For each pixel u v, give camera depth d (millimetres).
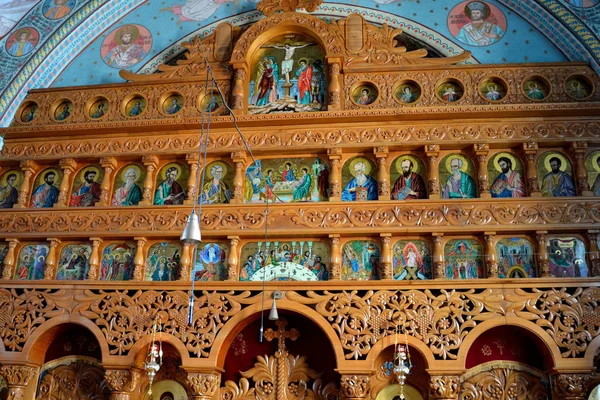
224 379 10680
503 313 9656
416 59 11516
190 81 11891
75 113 11984
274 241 10742
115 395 10172
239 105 11391
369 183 10953
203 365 9945
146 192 11242
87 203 11516
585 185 10312
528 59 11820
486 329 9609
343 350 9781
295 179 11156
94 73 12953
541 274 9914
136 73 12766
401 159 11055
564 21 11672
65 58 13117
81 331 11172
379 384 10141
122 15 13312
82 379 10969
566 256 10086
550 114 10734
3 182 11938
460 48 12078
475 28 12219
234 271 10484
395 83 11328
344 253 10531
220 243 10852
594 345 9367
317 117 11047
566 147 10727
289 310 10188
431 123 10961
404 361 10203
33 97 12219
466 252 10305
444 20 12352
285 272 10508
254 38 11875
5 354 10461
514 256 10180
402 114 10883
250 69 11969
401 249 10445
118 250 11047
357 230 10359
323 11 12844
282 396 10500
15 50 13094
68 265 11062
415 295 9883
